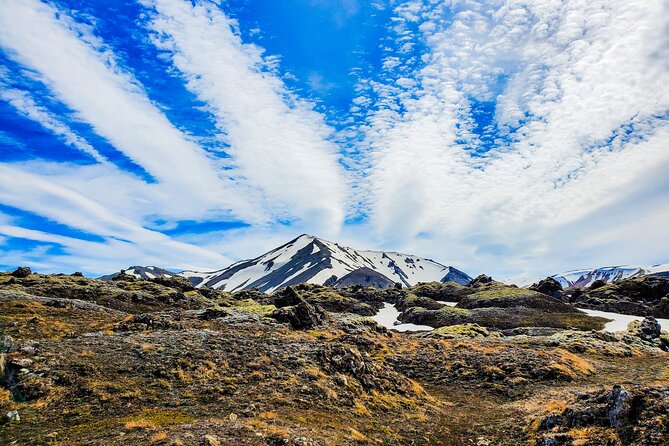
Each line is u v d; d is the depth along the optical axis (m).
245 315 58.38
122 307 82.00
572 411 20.89
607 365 48.41
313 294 152.12
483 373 41.56
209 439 16.23
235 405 24.14
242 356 33.75
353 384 31.47
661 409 17.45
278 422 21.05
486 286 157.38
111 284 100.62
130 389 24.45
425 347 53.16
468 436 24.00
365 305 143.50
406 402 30.97
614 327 92.62
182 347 33.72
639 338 67.69
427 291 166.12
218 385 27.42
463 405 32.94
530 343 61.22
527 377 39.56
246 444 16.69
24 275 94.00
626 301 119.00
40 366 24.33
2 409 19.56
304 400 26.67
